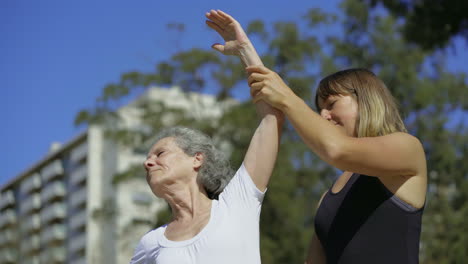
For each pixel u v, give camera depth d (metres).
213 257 2.95
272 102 2.85
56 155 64.75
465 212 19.88
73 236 61.91
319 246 3.15
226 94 20.94
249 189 3.08
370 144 2.68
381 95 2.97
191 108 21.19
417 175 2.77
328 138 2.67
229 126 20.23
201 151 3.29
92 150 57.78
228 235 2.98
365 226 2.76
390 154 2.69
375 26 20.75
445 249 19.27
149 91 21.61
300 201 20.48
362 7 20.23
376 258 2.70
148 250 3.17
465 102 21.34
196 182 3.23
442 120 21.30
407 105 20.94
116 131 21.38
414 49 20.45
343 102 3.01
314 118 2.75
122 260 43.66
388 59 20.86
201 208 3.17
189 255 2.99
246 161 3.14
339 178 3.04
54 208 63.81
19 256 67.75
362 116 2.92
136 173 22.34
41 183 66.88
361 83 3.00
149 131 20.88
